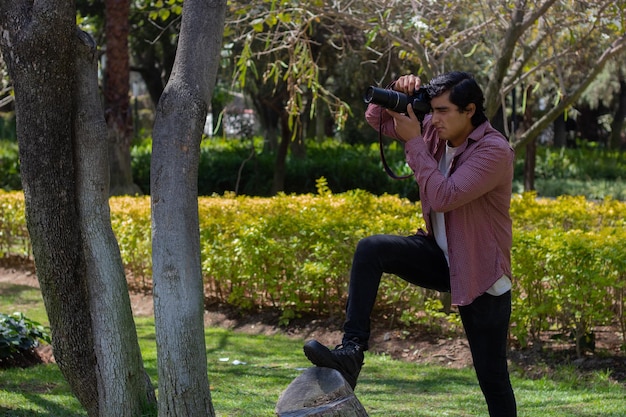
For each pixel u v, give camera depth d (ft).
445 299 27.86
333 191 76.23
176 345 10.97
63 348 12.72
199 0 11.55
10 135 115.75
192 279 11.10
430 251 11.55
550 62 29.27
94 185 12.49
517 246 24.86
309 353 10.34
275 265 30.53
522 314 24.71
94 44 12.44
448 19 29.17
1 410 18.83
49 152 12.14
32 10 11.67
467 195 10.66
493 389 12.16
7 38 11.84
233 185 77.51
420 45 27.63
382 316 29.73
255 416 18.67
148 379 13.29
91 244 12.51
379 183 75.00
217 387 21.74
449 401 20.52
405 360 26.35
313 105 28.37
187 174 11.21
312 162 77.20
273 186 69.56
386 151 89.15
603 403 20.15
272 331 30.25
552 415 18.98
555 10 29.12
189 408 11.02
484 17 28.86
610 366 23.68
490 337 11.85
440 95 10.94
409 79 11.53
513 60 33.71
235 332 30.58
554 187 90.27
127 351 12.73
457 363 25.45
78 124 12.38
